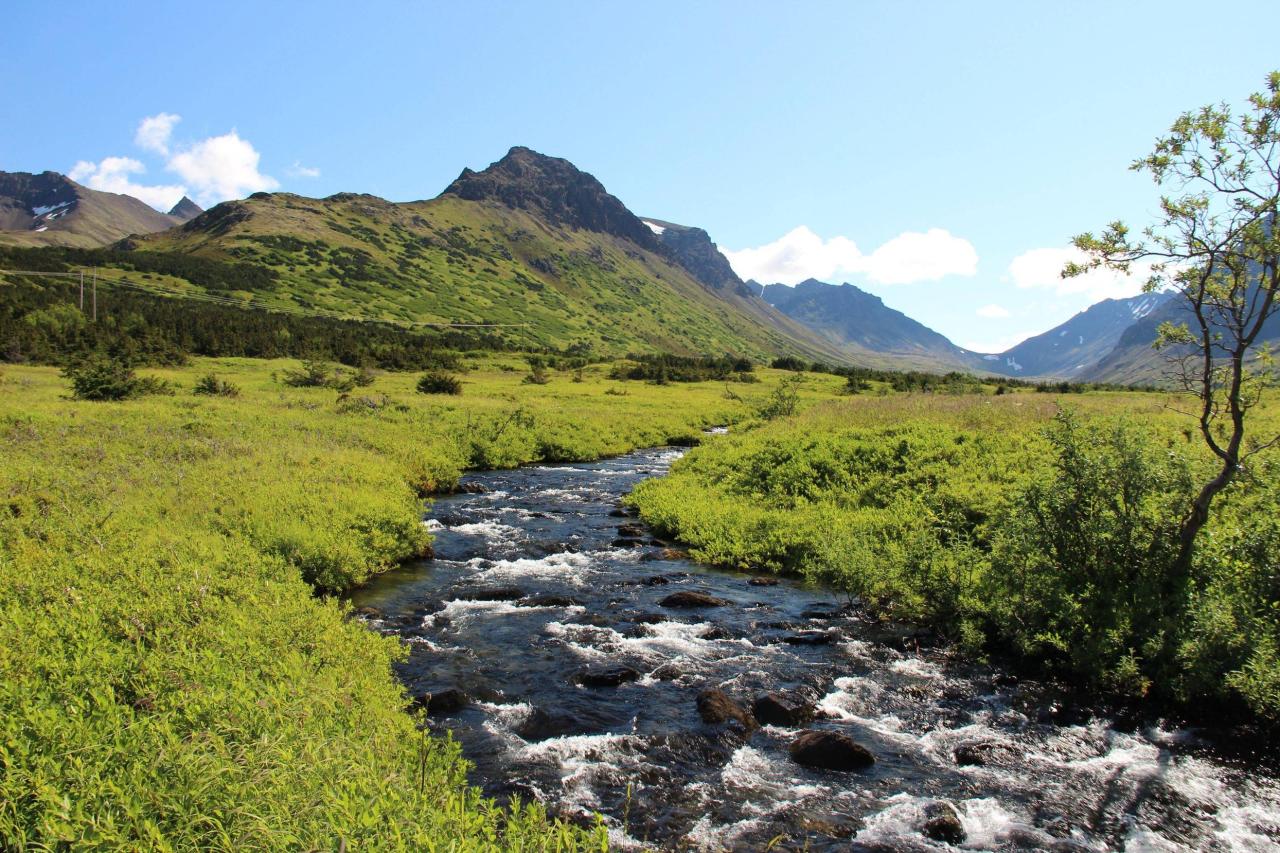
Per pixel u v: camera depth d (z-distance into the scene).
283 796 4.45
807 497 20.55
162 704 5.91
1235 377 9.55
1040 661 10.86
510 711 9.28
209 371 66.44
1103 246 9.94
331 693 6.97
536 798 7.27
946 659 11.26
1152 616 10.07
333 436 29.16
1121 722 9.18
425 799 5.22
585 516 22.22
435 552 17.36
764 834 6.91
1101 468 10.93
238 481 17.58
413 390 60.34
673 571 16.31
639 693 9.95
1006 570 11.49
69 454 19.45
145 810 4.18
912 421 24.70
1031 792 7.73
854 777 8.00
